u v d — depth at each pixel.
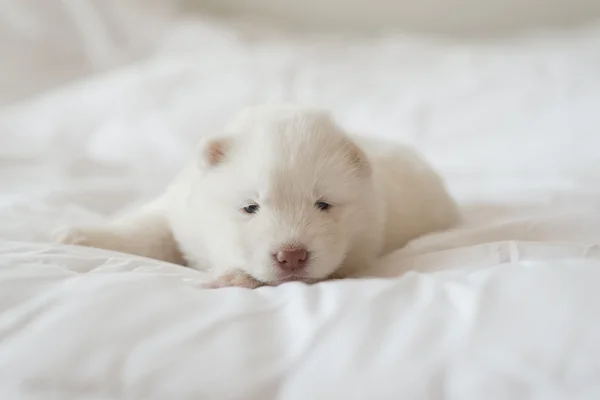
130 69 0.73
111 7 0.82
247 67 0.69
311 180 0.36
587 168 0.51
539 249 0.34
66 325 0.26
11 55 0.78
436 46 0.79
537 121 0.59
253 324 0.27
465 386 0.25
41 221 0.40
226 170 0.38
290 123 0.38
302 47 0.77
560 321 0.26
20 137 0.60
